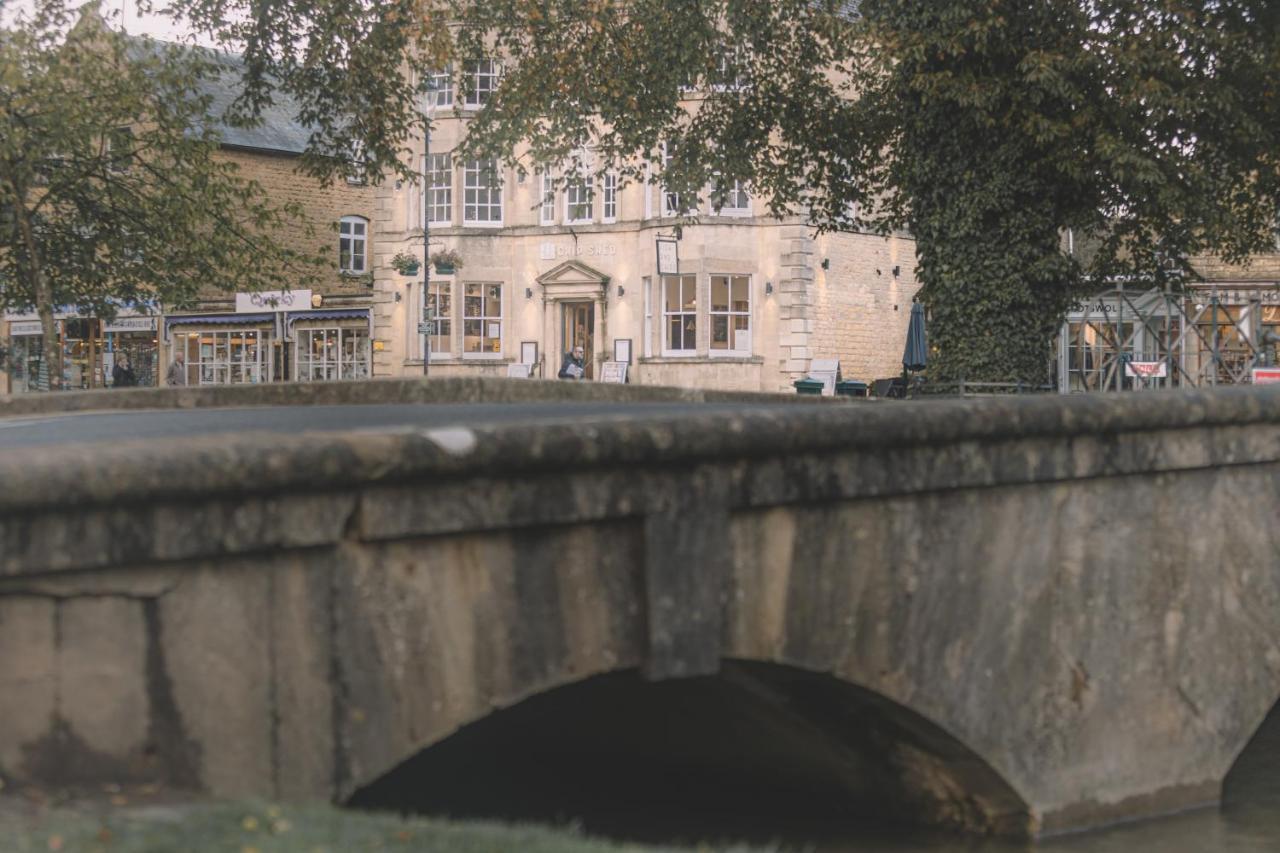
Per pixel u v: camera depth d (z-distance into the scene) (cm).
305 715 472
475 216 4791
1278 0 2158
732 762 791
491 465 493
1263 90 2202
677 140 2691
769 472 573
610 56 2545
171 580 445
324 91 2636
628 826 740
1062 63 2105
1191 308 3484
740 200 4475
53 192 2909
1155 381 3195
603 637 537
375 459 468
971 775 689
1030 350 2375
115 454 423
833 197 2722
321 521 466
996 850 676
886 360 4728
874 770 724
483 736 814
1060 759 691
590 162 4647
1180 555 730
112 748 438
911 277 4809
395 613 489
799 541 594
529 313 4784
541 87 2562
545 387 1653
